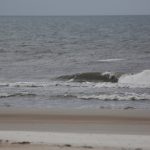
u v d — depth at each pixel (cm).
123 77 7181
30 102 5369
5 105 5191
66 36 17588
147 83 6806
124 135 3631
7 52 11950
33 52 11919
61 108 4956
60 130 3878
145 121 4278
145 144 3269
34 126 4069
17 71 8444
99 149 3052
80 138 3466
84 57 10644
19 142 3228
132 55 10844
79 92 6009
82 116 4516
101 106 5094
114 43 14038
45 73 8188
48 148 3025
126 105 5156
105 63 9462
